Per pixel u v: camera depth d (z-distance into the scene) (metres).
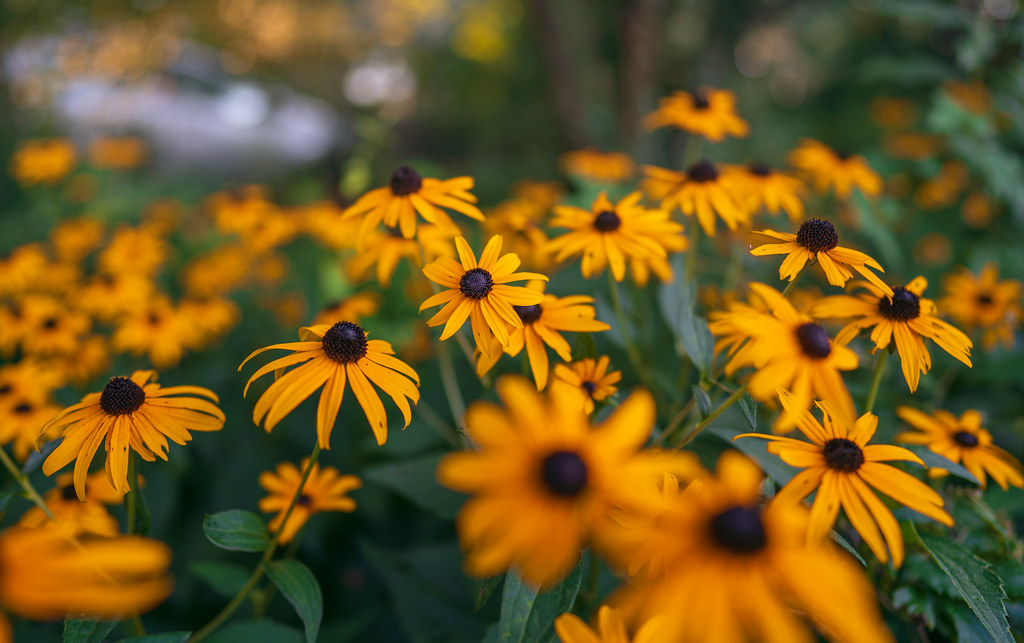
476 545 0.19
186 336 0.57
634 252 0.37
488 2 2.27
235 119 2.10
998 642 0.27
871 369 0.41
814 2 1.91
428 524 0.52
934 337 0.29
